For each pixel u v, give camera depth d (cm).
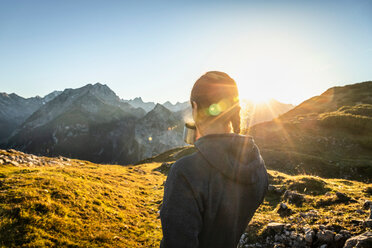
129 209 1073
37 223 657
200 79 130
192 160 117
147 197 1434
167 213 107
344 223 570
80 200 911
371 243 420
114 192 1240
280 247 579
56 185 953
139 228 882
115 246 689
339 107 4784
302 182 1065
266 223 709
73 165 2309
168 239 102
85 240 676
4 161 1552
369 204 659
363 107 4009
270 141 3481
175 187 111
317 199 841
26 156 1952
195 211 107
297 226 633
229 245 123
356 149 2775
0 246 552
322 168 2375
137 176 2283
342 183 1218
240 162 119
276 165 2647
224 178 114
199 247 119
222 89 125
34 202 744
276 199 1023
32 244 577
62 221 711
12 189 827
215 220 114
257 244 634
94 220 816
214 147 116
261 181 138
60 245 616
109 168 2653
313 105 5384
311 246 544
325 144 3023
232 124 133
